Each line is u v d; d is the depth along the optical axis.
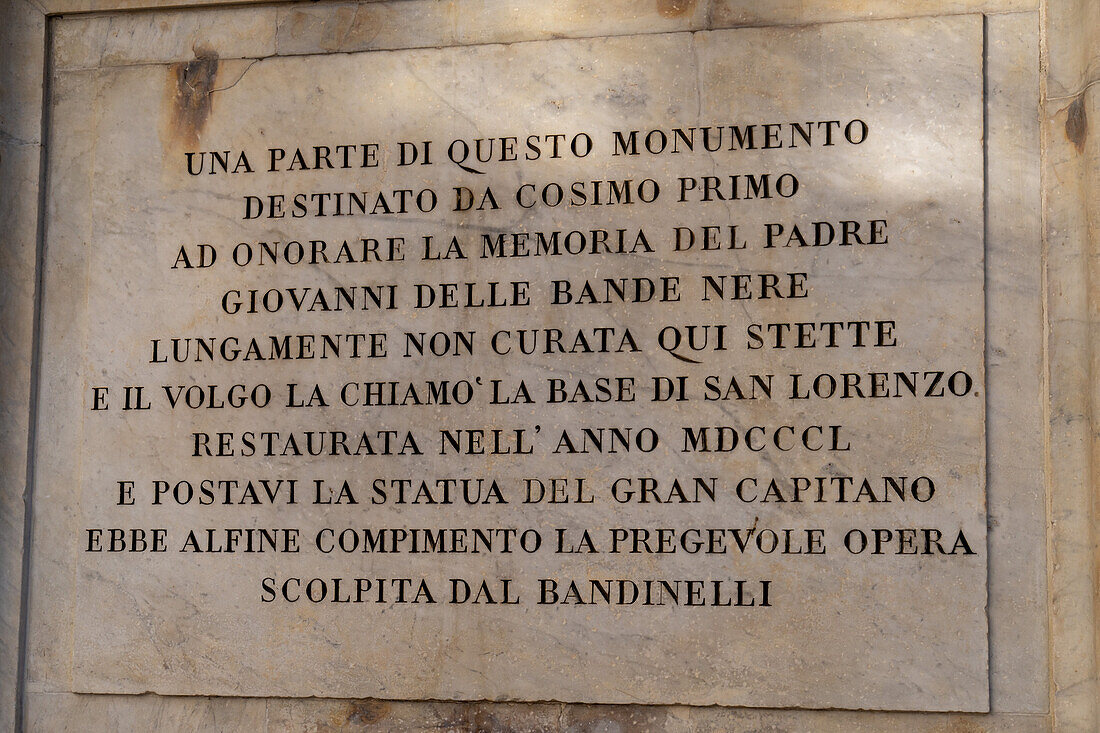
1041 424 3.90
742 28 4.18
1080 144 3.93
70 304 4.43
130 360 4.38
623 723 4.02
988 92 4.04
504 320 4.20
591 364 4.14
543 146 4.25
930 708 3.86
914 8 4.10
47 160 4.51
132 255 4.42
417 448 4.20
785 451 4.01
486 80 4.31
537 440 4.14
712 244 4.12
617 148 4.21
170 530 4.30
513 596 4.10
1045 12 4.02
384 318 4.27
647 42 4.23
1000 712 3.84
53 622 4.32
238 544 4.25
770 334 4.05
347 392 4.26
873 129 4.07
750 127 4.14
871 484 3.96
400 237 4.29
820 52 4.13
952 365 3.95
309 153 4.38
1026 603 3.86
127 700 4.27
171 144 4.45
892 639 3.90
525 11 4.32
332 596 4.19
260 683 4.19
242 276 4.36
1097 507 3.77
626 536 4.06
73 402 4.39
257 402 4.30
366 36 4.41
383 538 4.19
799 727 3.93
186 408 4.33
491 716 4.08
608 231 4.18
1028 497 3.89
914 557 3.91
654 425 4.08
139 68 4.51
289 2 4.45
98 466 4.36
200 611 4.25
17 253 4.45
